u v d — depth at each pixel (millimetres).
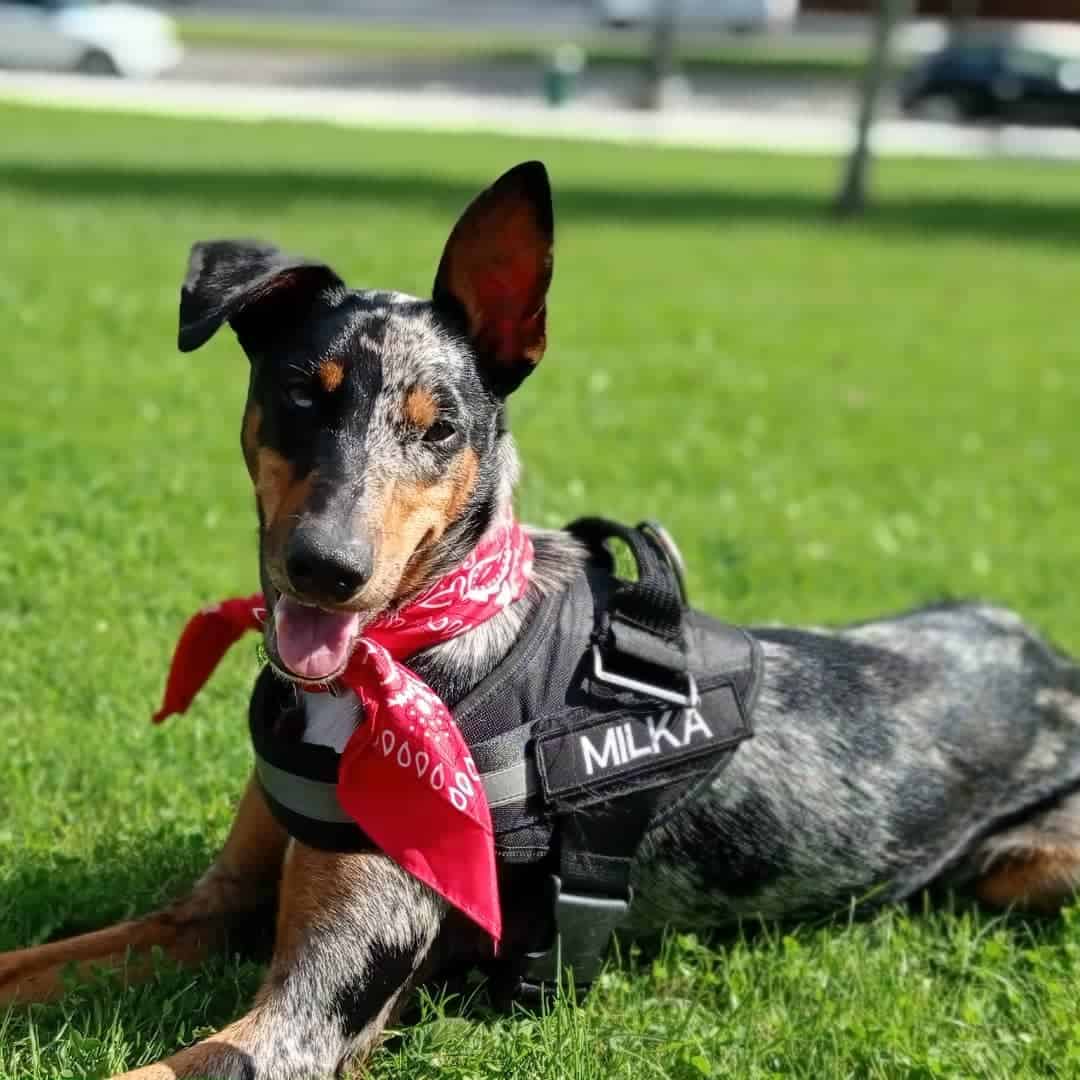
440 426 1345
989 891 1585
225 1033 1296
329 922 1332
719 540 2346
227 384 3018
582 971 1419
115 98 10102
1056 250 6340
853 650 1562
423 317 1367
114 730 1715
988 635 1632
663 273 5031
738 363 3748
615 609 1416
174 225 5000
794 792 1479
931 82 12320
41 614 1936
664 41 11680
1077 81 12125
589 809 1385
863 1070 1389
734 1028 1413
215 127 8836
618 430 2955
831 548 2398
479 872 1320
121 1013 1359
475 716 1358
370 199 6090
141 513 2221
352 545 1264
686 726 1419
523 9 17844
